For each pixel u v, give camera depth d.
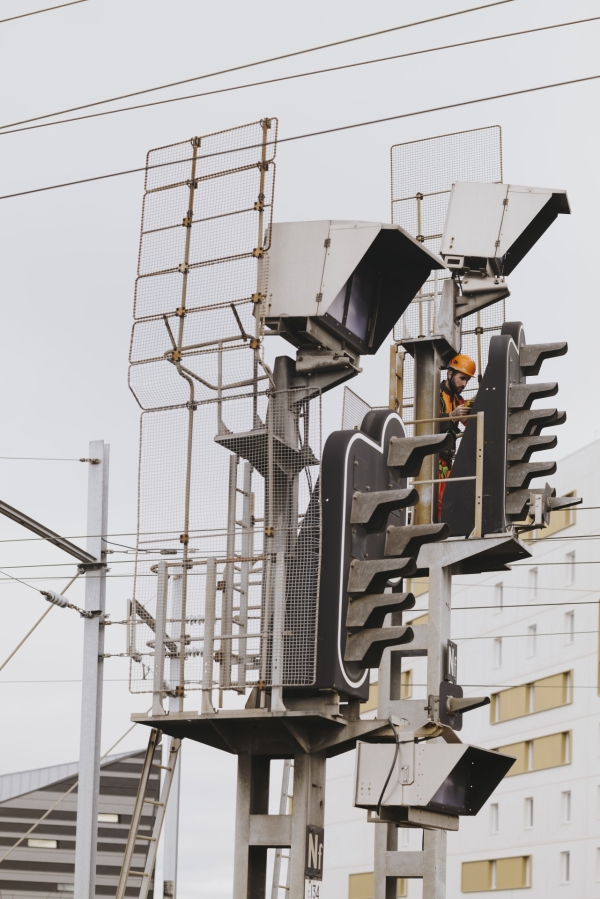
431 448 16.69
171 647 16.28
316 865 15.88
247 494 16.39
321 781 16.08
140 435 16.97
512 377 19.92
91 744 24.19
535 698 75.62
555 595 75.62
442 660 19.25
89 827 23.89
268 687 15.56
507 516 19.41
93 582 24.72
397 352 21.42
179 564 16.38
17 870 46.12
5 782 47.09
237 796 16.23
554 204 21.66
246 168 17.19
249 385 16.56
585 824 70.56
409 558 15.62
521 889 73.56
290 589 15.89
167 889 28.16
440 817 15.59
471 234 21.47
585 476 75.19
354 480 16.08
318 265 16.92
